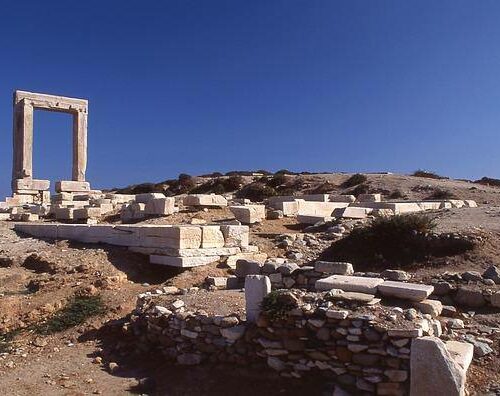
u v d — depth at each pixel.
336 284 9.38
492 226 14.43
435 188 40.56
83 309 12.34
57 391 8.48
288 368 8.15
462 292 9.93
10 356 10.34
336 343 7.73
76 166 38.47
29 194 36.56
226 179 49.16
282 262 13.73
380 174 50.50
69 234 19.47
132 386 8.67
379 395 7.18
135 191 52.03
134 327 10.84
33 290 14.16
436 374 6.73
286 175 54.09
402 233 13.76
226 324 9.07
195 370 8.95
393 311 7.92
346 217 19.72
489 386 7.19
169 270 15.74
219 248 16.19
